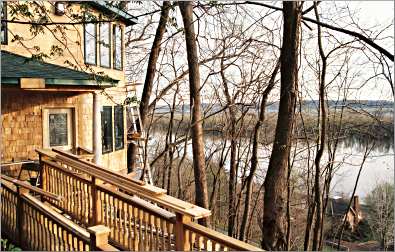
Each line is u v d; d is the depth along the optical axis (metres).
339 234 17.34
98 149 10.50
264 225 7.95
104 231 5.00
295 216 18.64
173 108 19.25
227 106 14.76
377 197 19.27
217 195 20.06
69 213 7.24
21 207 6.56
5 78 7.74
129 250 5.91
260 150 16.89
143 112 17.45
